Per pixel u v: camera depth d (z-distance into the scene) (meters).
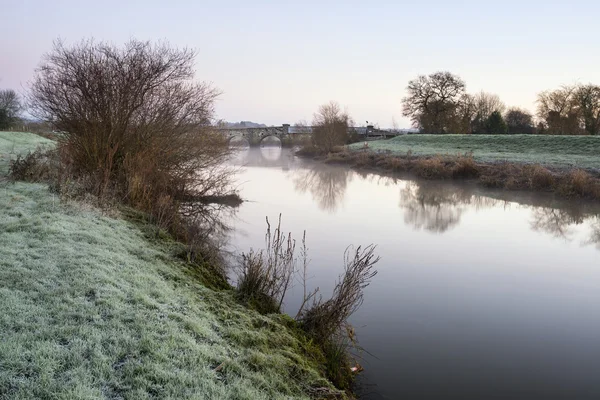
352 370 5.54
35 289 4.84
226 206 16.11
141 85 11.86
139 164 11.53
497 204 18.59
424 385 5.34
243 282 6.70
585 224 15.02
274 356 4.69
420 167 27.55
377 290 8.62
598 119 44.81
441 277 9.45
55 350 3.77
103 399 3.33
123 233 8.14
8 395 3.18
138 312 4.76
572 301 8.29
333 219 15.19
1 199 8.94
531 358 6.13
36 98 11.98
